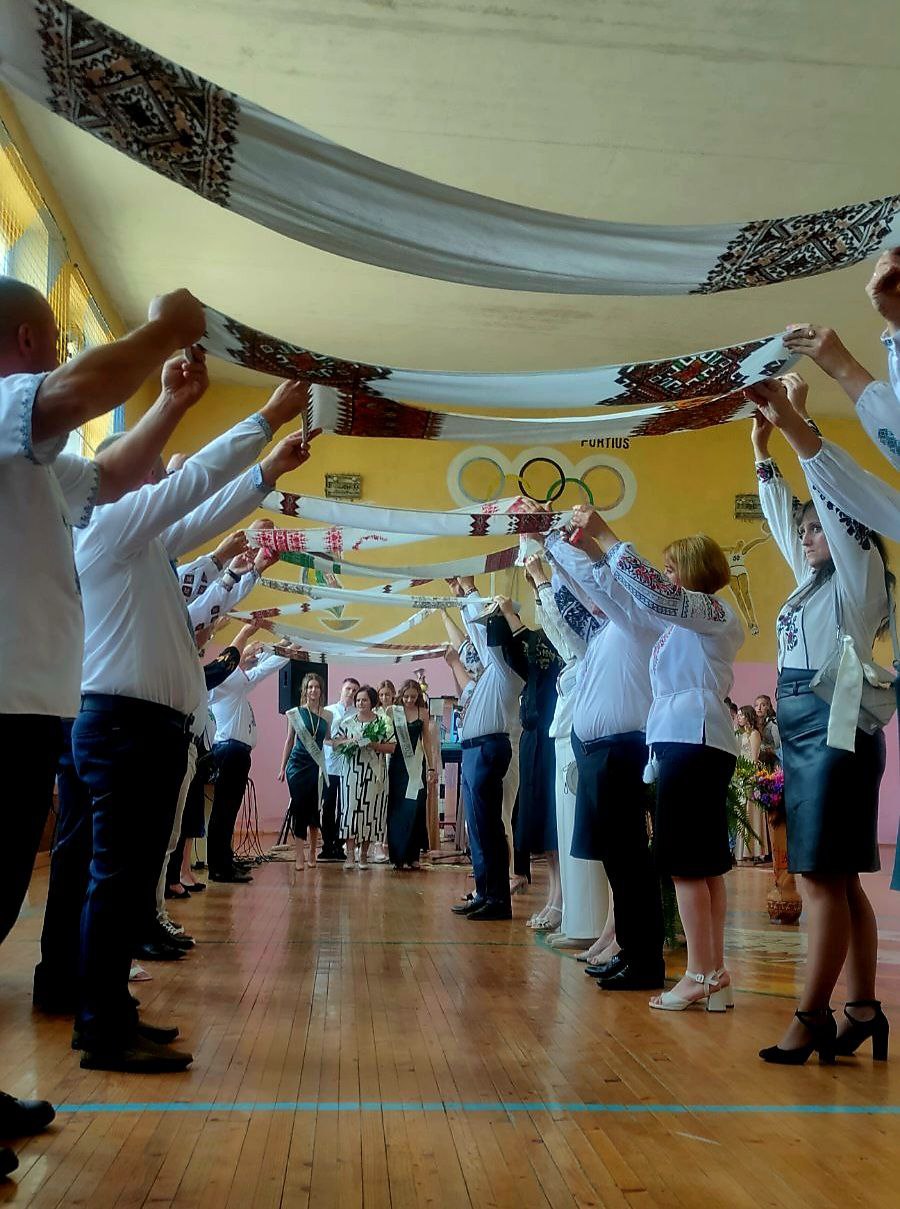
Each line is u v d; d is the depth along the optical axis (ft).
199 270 38.81
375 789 32.50
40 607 6.85
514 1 25.50
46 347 7.23
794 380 10.63
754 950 17.52
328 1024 11.43
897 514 9.66
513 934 18.80
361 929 18.93
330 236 8.44
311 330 43.91
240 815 48.14
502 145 30.91
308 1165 7.27
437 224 8.24
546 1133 8.05
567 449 50.75
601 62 27.55
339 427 11.89
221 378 48.70
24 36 6.73
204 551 44.70
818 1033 10.19
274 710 49.26
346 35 26.71
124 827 9.64
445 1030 11.27
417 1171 7.22
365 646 30.09
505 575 38.09
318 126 30.17
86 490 7.59
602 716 14.37
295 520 45.75
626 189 33.01
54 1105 8.45
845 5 25.54
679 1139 7.96
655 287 9.06
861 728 10.19
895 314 8.02
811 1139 8.00
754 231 8.25
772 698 49.85
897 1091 9.27
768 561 50.85
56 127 29.66
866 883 30.81
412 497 49.73
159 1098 8.70
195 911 20.97
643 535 50.49
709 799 12.48
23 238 30.12
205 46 27.12
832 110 29.27
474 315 42.42
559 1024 11.68
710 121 29.81
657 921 14.06
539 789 19.94
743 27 26.27
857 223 8.29
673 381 10.05
